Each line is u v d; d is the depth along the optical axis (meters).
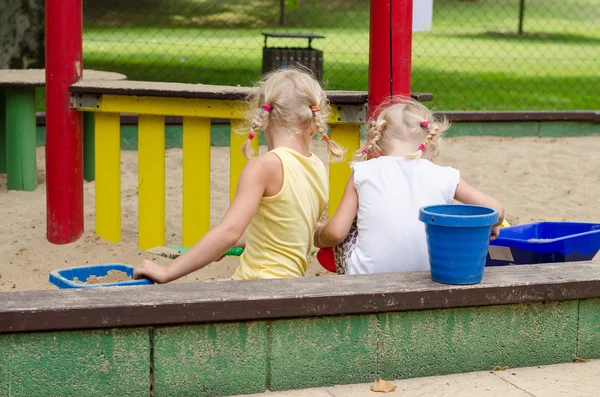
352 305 4.72
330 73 23.36
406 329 4.91
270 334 4.71
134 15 39.69
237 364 4.69
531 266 5.36
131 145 12.56
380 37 6.89
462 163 12.23
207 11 42.44
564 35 39.97
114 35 34.09
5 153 10.82
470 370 5.07
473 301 4.90
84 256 7.37
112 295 4.57
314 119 5.29
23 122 9.91
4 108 10.66
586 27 43.31
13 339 4.38
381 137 5.55
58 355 4.44
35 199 9.62
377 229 5.25
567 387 4.84
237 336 4.66
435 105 19.33
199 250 4.94
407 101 5.92
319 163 5.41
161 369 4.58
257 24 40.09
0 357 4.38
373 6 6.92
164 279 4.94
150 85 7.63
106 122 7.62
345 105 7.27
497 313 5.07
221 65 25.08
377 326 4.87
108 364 4.51
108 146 7.66
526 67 28.55
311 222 5.32
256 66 25.00
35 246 7.60
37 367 4.43
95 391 4.51
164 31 36.44
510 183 11.16
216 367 4.66
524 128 14.29
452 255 4.83
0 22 20.19
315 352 4.79
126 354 4.52
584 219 9.34
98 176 7.72
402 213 5.23
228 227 4.93
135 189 10.22
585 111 14.50
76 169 7.68
